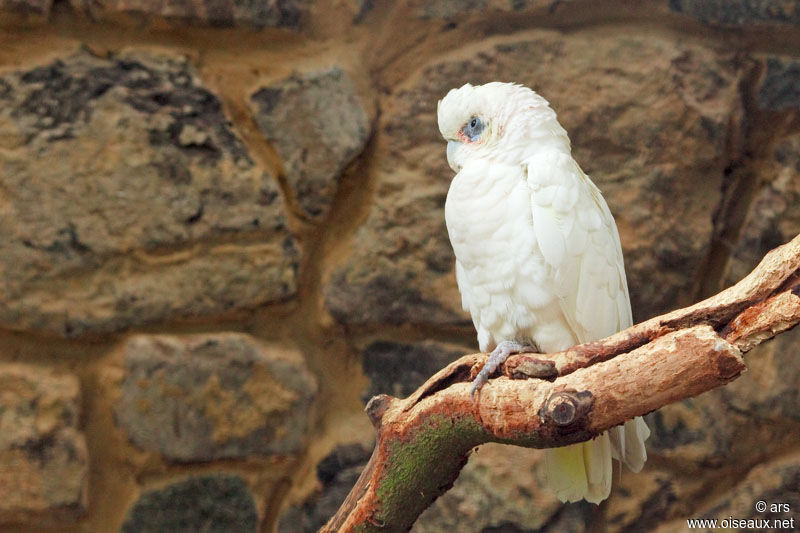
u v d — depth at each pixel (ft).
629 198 23.04
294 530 22.39
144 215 21.43
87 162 21.16
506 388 12.73
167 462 21.75
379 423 14.14
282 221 22.25
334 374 22.93
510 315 17.10
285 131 22.38
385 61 23.24
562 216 16.51
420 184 22.86
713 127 23.29
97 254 21.22
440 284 22.76
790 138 23.66
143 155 21.43
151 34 21.98
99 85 21.36
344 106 22.70
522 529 22.39
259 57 22.58
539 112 17.54
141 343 21.56
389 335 23.03
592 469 16.76
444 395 13.44
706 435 23.00
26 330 20.97
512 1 23.21
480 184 17.10
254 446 22.13
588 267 16.71
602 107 23.13
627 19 23.68
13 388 20.86
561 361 12.38
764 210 23.47
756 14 23.59
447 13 23.15
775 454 23.18
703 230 23.31
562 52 23.29
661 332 11.82
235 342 22.07
